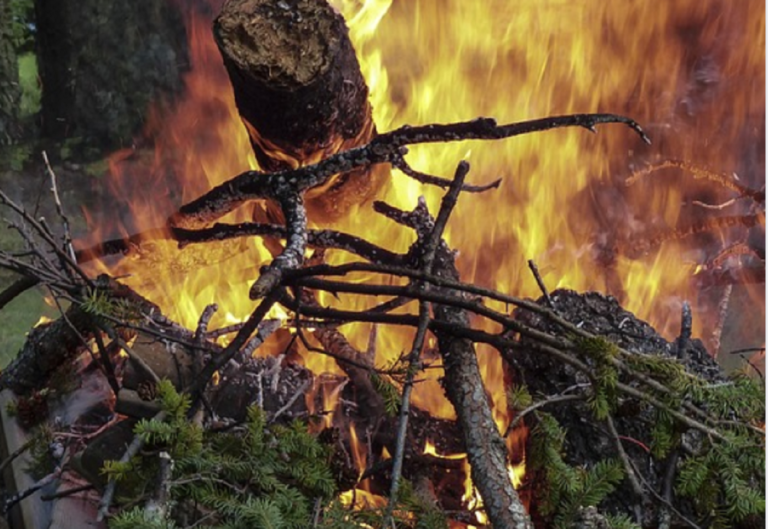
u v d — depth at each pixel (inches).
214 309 93.7
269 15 97.7
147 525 69.9
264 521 71.8
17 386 101.7
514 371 93.0
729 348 146.5
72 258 100.7
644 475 84.4
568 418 87.4
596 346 81.9
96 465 84.5
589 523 73.8
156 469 79.1
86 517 87.4
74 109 228.1
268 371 93.0
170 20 223.0
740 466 80.7
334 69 98.1
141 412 84.7
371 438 93.0
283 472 81.9
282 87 95.3
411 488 82.7
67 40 224.8
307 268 85.1
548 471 81.0
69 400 100.8
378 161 95.2
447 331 86.7
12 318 177.9
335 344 97.9
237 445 81.8
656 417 81.6
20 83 244.8
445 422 96.1
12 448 97.0
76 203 217.8
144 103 225.8
